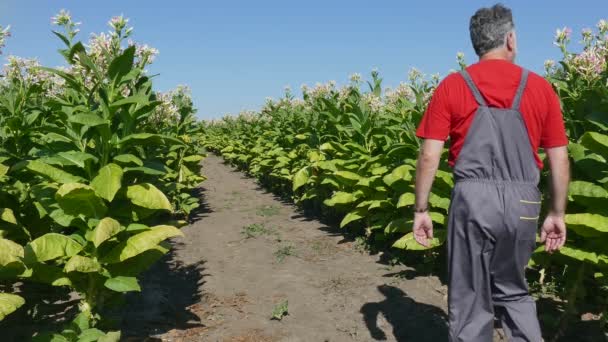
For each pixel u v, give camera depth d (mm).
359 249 7047
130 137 3590
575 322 4191
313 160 9539
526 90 2570
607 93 4047
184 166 10047
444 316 4453
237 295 5254
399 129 6492
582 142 3785
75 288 3684
